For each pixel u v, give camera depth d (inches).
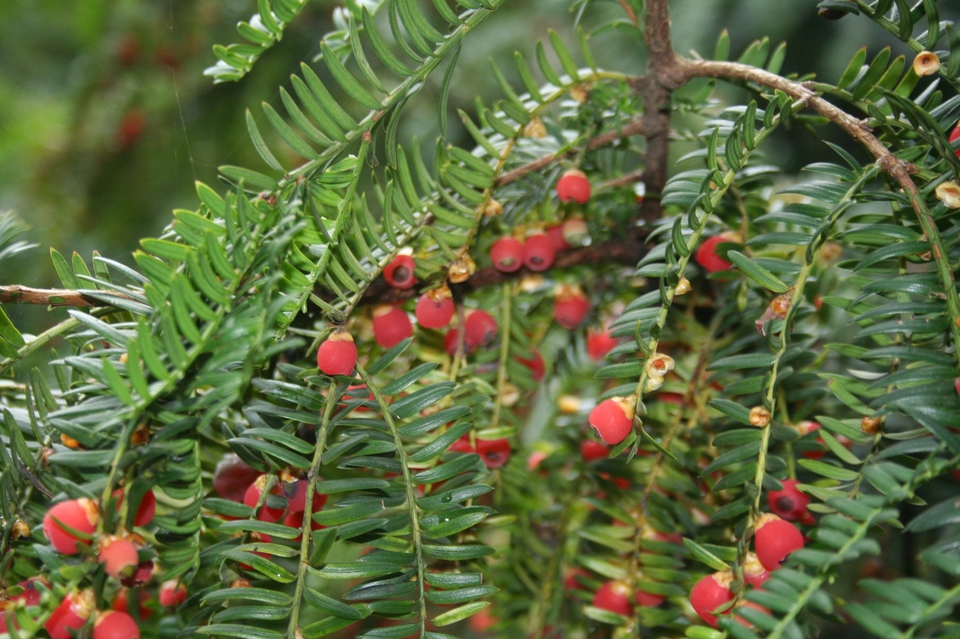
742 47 28.1
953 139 17.6
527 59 34.7
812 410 19.6
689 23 28.5
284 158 31.7
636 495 19.9
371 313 19.6
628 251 20.6
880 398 16.3
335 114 17.1
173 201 32.8
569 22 34.3
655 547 19.3
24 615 16.1
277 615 16.8
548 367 22.8
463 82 34.7
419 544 17.3
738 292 19.3
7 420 17.3
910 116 17.3
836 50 26.9
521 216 20.6
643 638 19.5
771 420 17.1
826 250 20.6
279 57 32.2
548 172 20.3
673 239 17.0
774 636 15.8
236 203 16.8
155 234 32.4
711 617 17.2
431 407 19.4
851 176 17.4
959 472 18.8
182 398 16.6
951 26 17.1
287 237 16.2
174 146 32.2
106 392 16.9
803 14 26.8
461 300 20.1
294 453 17.4
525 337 20.6
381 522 17.2
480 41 34.8
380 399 17.6
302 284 17.3
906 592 15.4
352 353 17.4
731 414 17.3
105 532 16.4
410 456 17.5
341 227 17.4
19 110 35.2
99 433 16.7
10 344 18.1
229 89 32.3
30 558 17.6
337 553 23.0
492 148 19.2
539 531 21.4
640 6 20.1
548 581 20.7
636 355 19.6
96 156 33.2
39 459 17.5
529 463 21.9
